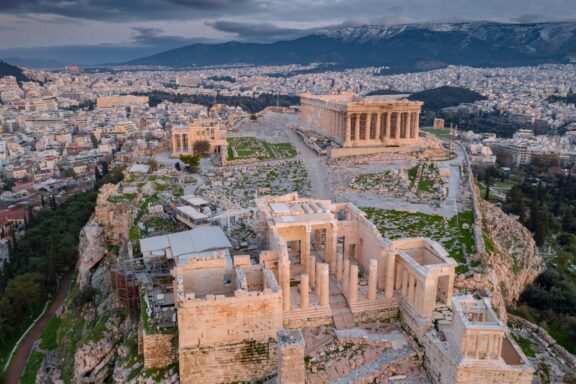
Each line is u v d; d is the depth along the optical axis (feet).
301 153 620.49
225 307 222.69
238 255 292.61
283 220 287.48
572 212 645.92
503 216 503.61
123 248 367.25
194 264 259.80
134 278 296.10
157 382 232.12
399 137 636.89
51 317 441.27
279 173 540.52
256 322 227.81
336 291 276.21
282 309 241.96
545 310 358.23
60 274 507.71
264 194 464.24
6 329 411.54
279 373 203.41
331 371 224.53
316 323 253.65
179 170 567.59
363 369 226.38
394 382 223.10
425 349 231.30
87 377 289.53
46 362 349.00
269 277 242.17
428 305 240.73
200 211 402.31
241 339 228.43
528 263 412.77
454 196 447.83
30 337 415.64
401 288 270.26
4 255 630.74
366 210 409.08
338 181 497.46
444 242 340.80
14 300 435.94
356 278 257.34
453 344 210.18
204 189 482.69
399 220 384.68
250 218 377.09
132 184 498.28
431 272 238.07
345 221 303.68
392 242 269.03
